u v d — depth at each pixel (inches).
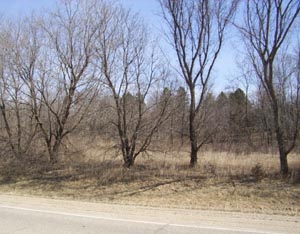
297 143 666.2
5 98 702.5
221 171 580.7
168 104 649.0
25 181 594.6
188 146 711.7
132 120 649.6
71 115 694.5
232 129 1007.0
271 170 573.0
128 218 317.7
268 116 1181.1
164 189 507.8
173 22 663.8
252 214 347.9
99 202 436.8
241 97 1512.1
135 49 645.9
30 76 675.4
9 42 676.7
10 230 275.9
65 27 665.0
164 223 297.6
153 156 679.1
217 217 326.0
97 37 647.8
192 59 666.2
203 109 727.7
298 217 332.2
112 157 669.9
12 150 716.7
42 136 709.3
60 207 376.2
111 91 653.9
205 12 659.4
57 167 666.2
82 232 268.4
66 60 667.4
